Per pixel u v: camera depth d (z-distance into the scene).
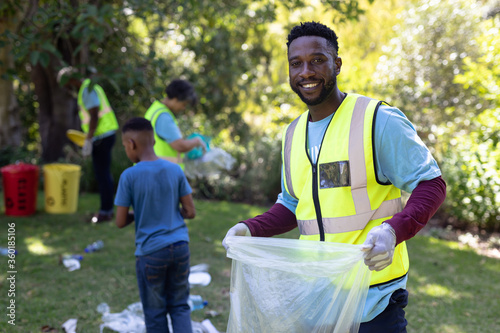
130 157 3.06
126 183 2.91
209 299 4.10
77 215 7.00
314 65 1.75
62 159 9.26
